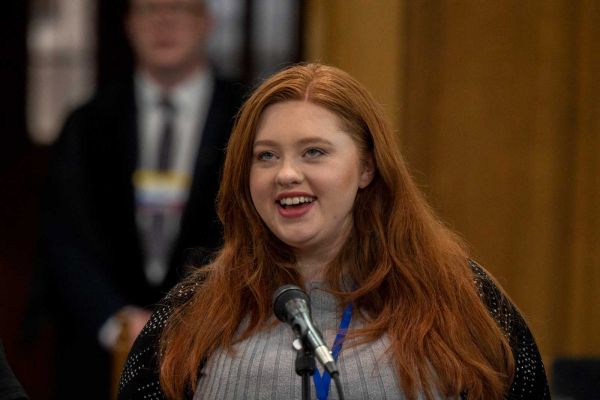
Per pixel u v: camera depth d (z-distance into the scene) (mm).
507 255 12602
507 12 12445
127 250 11562
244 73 14961
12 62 16203
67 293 11492
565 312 12633
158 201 11594
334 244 6656
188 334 6645
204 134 11734
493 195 12539
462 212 12570
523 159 12508
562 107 12453
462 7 12461
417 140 12484
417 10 12484
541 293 12602
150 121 11805
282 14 14953
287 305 5824
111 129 11781
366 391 6145
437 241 6742
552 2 12391
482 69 12461
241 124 6555
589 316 12586
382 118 6641
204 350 6531
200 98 11859
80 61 16125
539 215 12547
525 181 12516
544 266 12578
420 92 12492
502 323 6672
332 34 12758
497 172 12523
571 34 12422
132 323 11195
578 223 12523
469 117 12508
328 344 6340
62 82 16203
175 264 11438
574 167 12516
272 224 6438
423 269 6594
